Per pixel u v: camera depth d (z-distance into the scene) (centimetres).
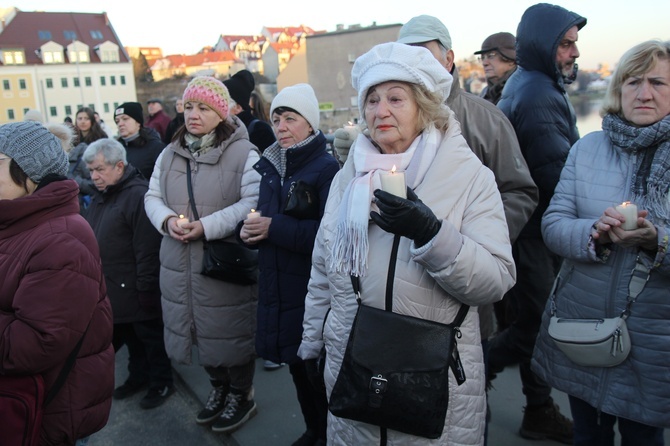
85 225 176
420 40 198
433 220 135
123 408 328
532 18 246
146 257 309
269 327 242
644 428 175
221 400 299
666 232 156
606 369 175
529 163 243
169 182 287
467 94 205
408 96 154
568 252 180
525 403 282
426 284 146
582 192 185
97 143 307
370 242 153
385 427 143
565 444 245
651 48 166
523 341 251
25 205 163
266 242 242
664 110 167
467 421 149
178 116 525
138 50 6475
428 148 153
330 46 4400
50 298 157
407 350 141
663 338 163
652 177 166
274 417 291
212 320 272
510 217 199
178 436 294
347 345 147
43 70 5556
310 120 246
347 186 161
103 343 180
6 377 157
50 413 166
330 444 167
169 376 336
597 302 175
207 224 266
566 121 245
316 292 190
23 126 175
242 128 296
